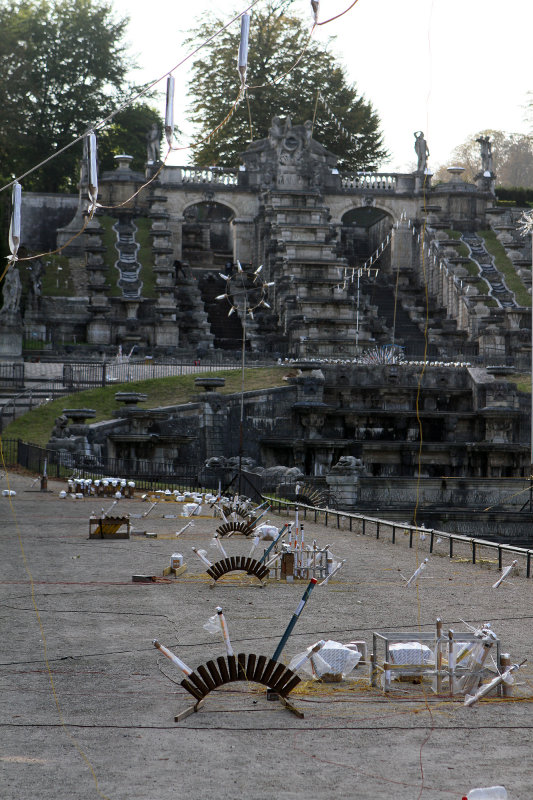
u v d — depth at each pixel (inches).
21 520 1990.7
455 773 571.5
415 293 6574.8
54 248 6663.4
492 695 740.0
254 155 6776.6
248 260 6766.7
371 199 6860.2
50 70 7342.5
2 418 3693.4
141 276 6102.4
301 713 679.7
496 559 1627.7
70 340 5703.7
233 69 6865.2
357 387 4539.9
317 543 1747.0
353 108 7224.4
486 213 7027.6
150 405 3991.1
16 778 553.9
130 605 1077.8
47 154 7386.8
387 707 708.0
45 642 891.4
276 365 4724.4
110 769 571.5
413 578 1268.5
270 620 999.6
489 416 4414.4
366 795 537.0
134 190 6668.3
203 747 613.9
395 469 4249.5
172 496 2645.2
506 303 6023.6
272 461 4173.2
